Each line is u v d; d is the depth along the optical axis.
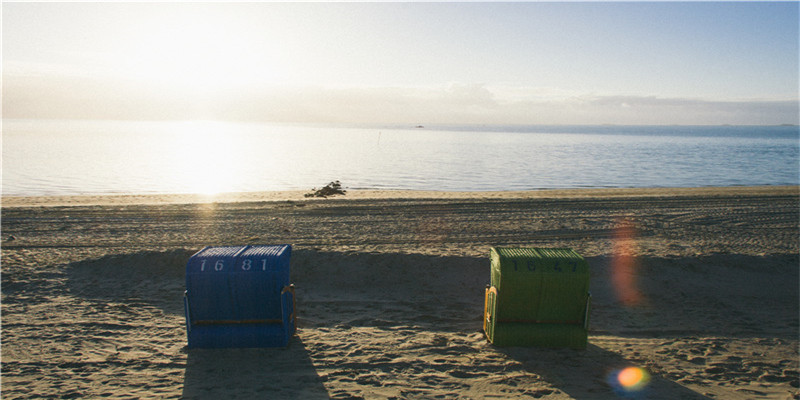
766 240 16.22
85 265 12.36
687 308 10.16
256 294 7.51
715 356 7.74
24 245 15.13
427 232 17.50
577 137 198.25
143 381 6.50
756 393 6.45
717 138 195.00
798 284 11.59
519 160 68.62
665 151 93.25
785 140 172.12
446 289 11.05
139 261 12.37
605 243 15.47
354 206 24.09
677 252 13.70
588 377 6.79
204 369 6.91
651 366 7.25
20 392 6.16
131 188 36.53
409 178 45.41
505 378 6.69
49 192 33.66
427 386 6.41
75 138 120.25
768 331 9.00
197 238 16.45
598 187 39.28
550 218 20.64
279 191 34.59
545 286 7.62
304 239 16.19
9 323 8.75
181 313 9.49
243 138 145.25
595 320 9.40
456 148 101.44
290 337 8.01
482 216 21.14
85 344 7.83
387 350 7.67
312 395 6.10
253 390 6.25
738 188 36.12
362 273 11.68
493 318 7.82
